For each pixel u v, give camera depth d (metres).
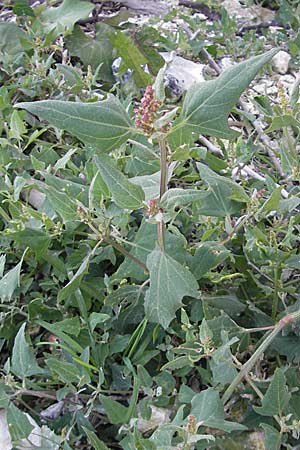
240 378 0.32
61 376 0.34
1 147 0.46
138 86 0.56
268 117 0.42
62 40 0.59
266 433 0.31
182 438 0.30
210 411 0.31
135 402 0.32
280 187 0.35
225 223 0.39
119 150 0.43
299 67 0.64
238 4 0.76
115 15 0.62
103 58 0.59
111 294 0.37
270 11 0.75
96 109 0.29
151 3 0.73
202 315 0.38
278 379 0.31
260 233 0.37
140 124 0.28
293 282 0.40
